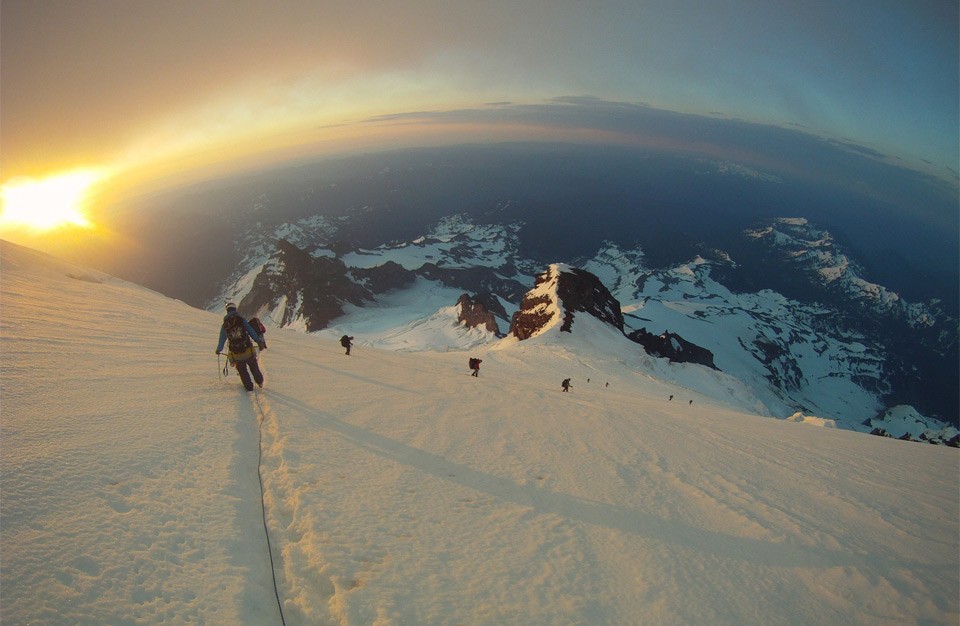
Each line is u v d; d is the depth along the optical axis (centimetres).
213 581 356
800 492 750
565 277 9794
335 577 385
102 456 493
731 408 4372
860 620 417
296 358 1595
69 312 1405
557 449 852
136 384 820
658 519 590
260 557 407
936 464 1070
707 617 397
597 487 679
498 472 696
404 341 18738
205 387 911
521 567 443
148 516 410
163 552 370
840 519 650
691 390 4950
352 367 1639
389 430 836
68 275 2452
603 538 522
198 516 434
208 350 1325
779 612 419
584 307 9431
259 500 507
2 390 623
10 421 528
